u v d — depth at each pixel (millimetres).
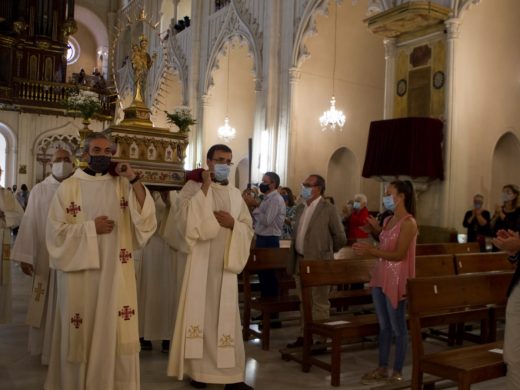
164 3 21797
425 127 8859
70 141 23344
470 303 4293
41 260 5113
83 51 30062
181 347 4188
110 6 28891
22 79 22172
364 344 5922
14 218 5703
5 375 4645
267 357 5402
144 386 4449
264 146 13586
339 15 13539
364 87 14664
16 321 6652
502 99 10109
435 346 6129
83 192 3777
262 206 7141
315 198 5734
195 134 17844
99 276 3727
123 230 3818
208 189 4277
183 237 4195
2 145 23469
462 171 9188
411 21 9141
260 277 6727
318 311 5543
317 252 5574
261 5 14445
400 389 4484
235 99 18109
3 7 22422
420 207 9398
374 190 14922
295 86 13188
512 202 7672
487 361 3719
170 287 5352
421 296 3975
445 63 9102
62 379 3725
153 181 5273
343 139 14281
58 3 23641
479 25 9555
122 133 5289
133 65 5805
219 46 16531
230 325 4309
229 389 4367
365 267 5523
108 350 3658
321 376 4852
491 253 6391
